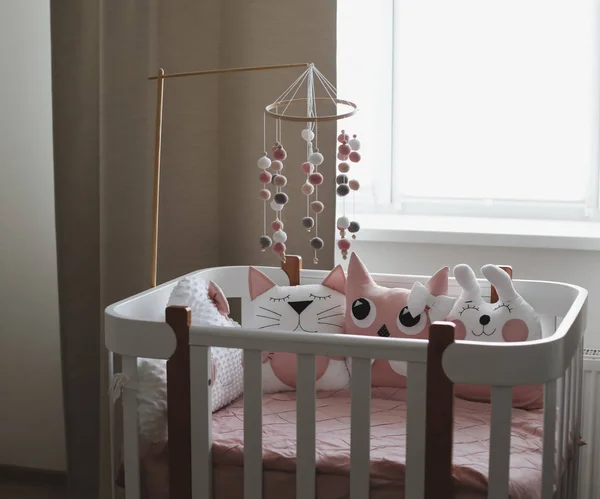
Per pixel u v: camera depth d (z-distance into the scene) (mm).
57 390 2639
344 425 1749
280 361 1965
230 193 2355
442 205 2498
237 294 2240
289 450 1592
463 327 1875
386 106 2453
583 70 2344
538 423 1769
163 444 1660
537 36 2363
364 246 2381
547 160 2402
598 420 2174
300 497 1535
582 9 2324
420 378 1434
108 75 2277
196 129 2348
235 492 1602
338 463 1540
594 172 2359
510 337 1837
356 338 1457
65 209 2412
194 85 2334
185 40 2324
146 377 1667
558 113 2377
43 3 2510
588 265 2223
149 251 2342
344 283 2074
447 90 2438
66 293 2447
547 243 2205
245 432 1550
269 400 1926
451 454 1439
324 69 2232
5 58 2551
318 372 1974
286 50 2254
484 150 2439
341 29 2457
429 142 2473
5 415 2693
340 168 1957
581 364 1902
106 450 2393
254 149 2312
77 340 2465
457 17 2404
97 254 2428
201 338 1540
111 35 2264
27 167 2578
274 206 2023
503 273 1870
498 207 2465
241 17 2275
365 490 1498
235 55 2297
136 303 1827
